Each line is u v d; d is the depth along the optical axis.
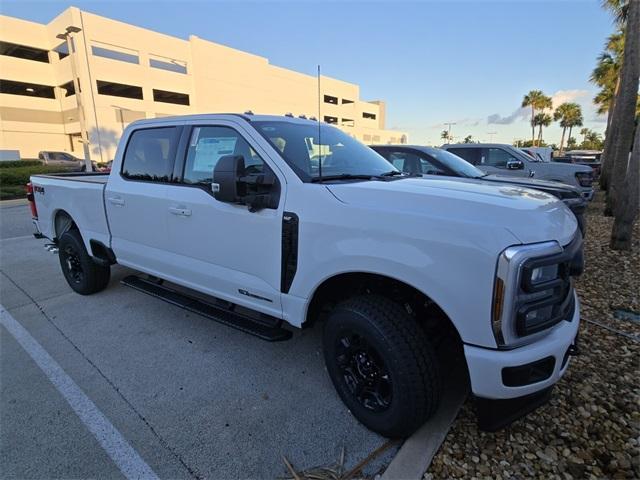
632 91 9.24
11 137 34.12
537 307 1.89
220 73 42.59
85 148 22.59
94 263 4.51
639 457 2.18
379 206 2.22
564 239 2.04
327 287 2.57
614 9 13.41
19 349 3.47
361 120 57.66
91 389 2.89
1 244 7.62
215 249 3.04
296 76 51.47
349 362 2.51
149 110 37.03
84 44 32.03
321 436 2.40
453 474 2.08
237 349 3.45
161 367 3.17
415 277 2.03
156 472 2.16
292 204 2.55
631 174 6.31
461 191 2.35
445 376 2.91
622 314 3.99
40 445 2.35
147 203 3.53
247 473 2.14
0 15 32.00
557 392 2.73
